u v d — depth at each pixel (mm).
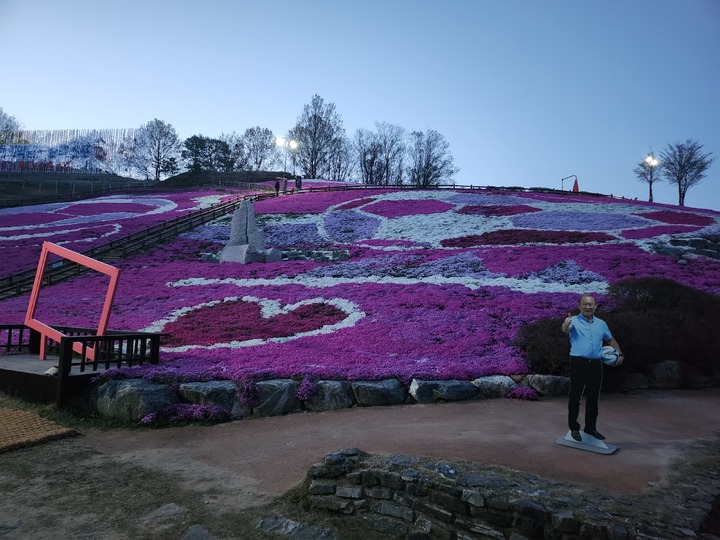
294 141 89062
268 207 47219
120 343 11023
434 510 5434
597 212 37531
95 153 94188
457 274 23219
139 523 5707
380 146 104312
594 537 4609
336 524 5754
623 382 11359
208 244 34312
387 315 17172
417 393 10242
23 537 5375
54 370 10883
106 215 49000
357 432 8375
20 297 22984
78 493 6430
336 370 10891
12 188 73438
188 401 9875
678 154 71750
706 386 12039
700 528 4824
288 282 23766
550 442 7477
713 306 14125
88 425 9305
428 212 40344
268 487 6602
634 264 22984
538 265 23297
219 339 15312
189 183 81812
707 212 39969
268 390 9859
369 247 31125
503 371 11359
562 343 11273
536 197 46906
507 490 5266
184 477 6945
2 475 6934
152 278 25625
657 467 6414
